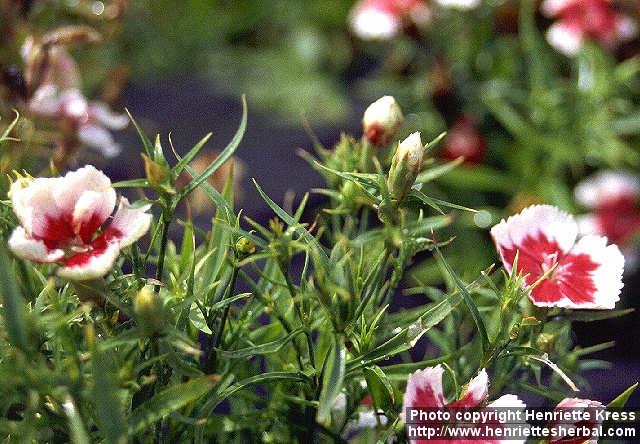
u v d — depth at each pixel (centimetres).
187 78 179
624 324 116
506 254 74
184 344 69
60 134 88
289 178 144
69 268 69
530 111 127
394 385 75
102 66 132
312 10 191
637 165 130
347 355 73
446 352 78
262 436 77
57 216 70
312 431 75
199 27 188
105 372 67
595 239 74
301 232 71
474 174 122
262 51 194
